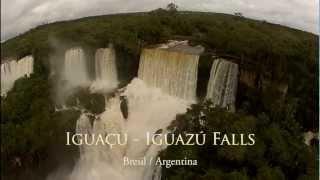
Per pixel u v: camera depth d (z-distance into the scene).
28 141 31.38
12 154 31.16
